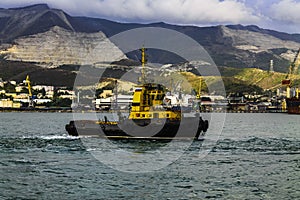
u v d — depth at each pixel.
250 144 101.62
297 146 98.19
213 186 56.38
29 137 113.88
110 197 50.44
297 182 59.12
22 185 55.66
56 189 53.72
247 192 53.66
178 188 55.03
